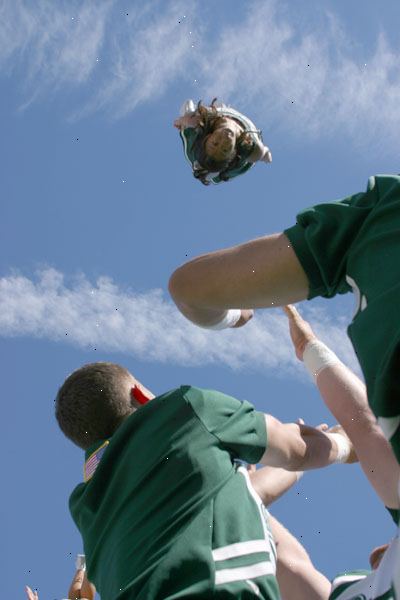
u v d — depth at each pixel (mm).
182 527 3285
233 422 3627
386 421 2545
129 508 3432
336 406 4016
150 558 3229
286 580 4125
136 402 3967
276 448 3738
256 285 3047
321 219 2965
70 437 3951
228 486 3418
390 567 2771
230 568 3180
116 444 3617
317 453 3973
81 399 3881
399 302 2557
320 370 4230
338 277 2953
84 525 3600
